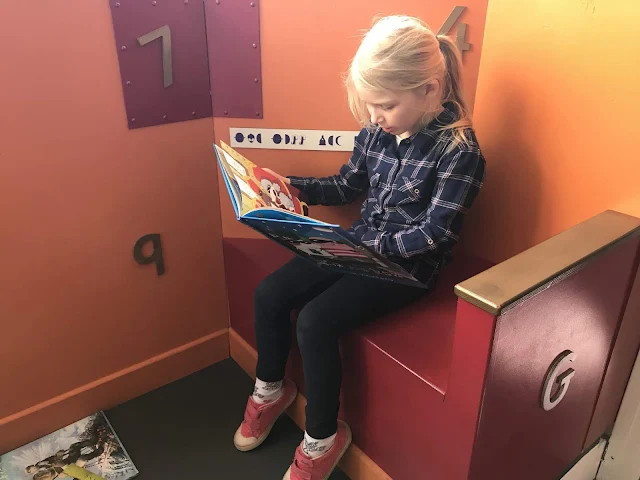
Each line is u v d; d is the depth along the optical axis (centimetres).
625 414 123
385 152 114
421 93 100
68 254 122
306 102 126
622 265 100
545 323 87
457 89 108
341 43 120
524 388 91
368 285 108
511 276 81
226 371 155
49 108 109
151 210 131
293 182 124
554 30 103
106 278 130
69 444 130
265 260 134
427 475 101
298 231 89
